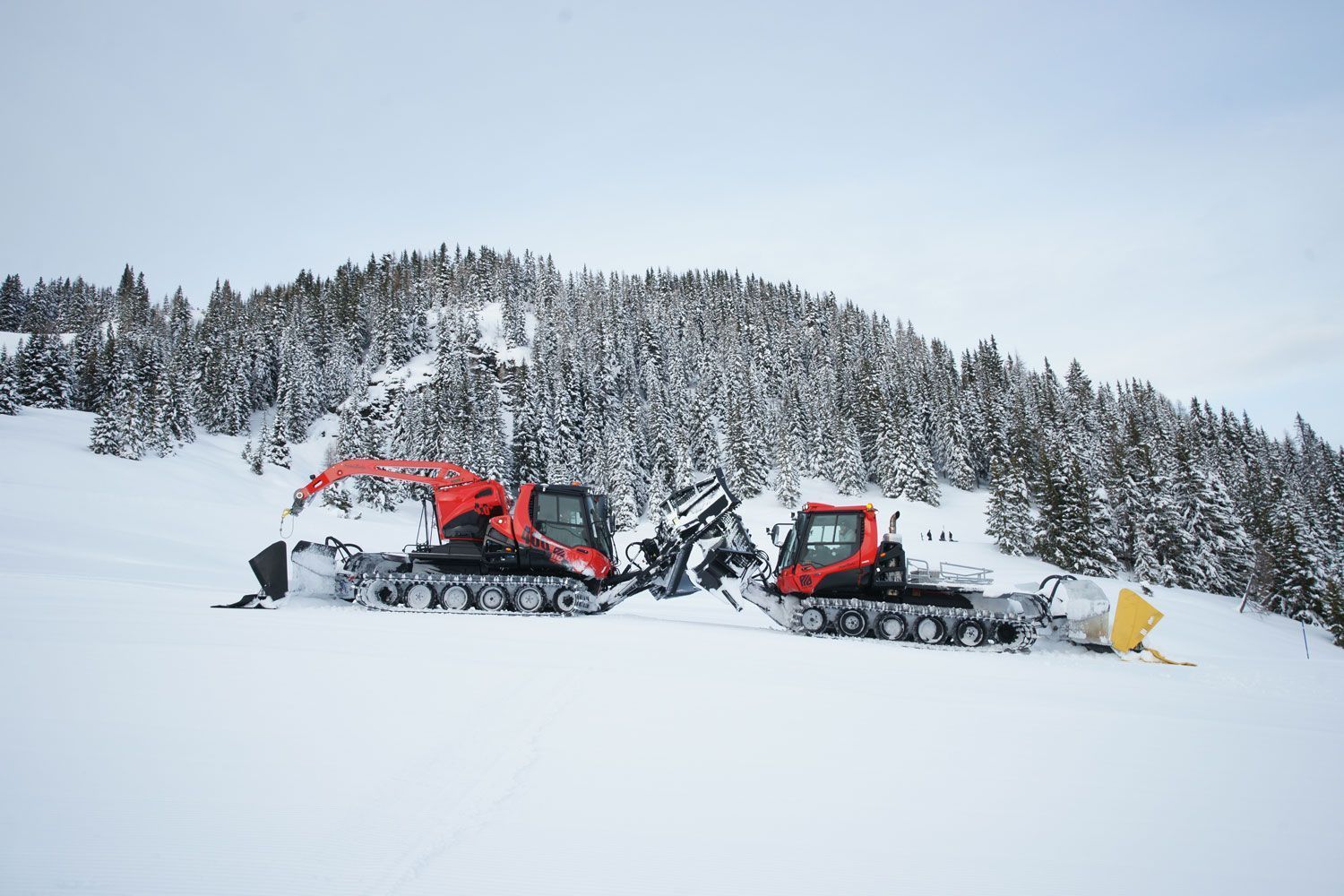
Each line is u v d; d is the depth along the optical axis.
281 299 139.50
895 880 3.87
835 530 12.30
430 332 131.12
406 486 66.50
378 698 6.75
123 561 20.52
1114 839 4.50
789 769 5.41
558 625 11.31
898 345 122.25
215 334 106.62
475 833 4.28
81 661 7.47
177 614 10.77
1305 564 41.56
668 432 67.81
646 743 5.84
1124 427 69.81
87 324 94.12
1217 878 4.04
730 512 13.25
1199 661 11.01
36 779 4.75
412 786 4.91
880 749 5.90
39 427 58.81
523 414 64.75
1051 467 48.00
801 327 130.38
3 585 12.83
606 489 58.88
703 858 4.05
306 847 4.06
